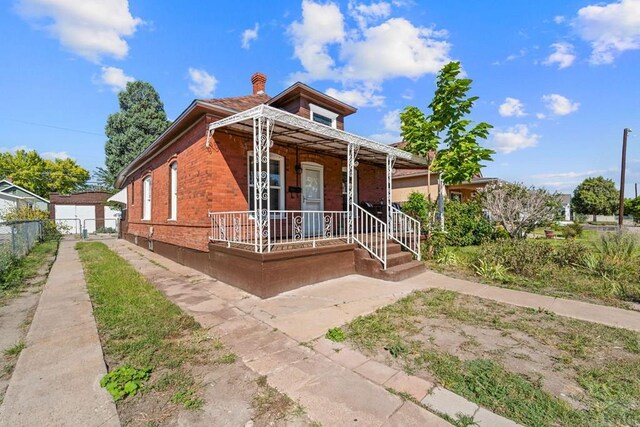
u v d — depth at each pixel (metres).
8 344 3.39
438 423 2.05
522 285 5.89
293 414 2.17
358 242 7.12
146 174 11.99
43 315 4.23
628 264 6.52
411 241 8.82
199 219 7.24
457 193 17.19
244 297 5.20
